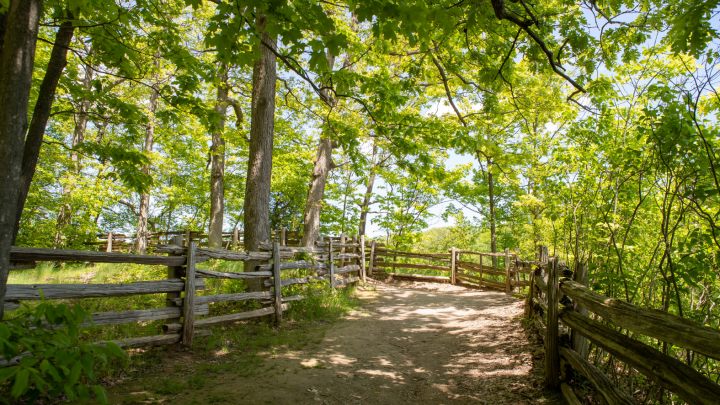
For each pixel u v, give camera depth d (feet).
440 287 40.60
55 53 16.24
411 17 9.58
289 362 15.30
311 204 44.88
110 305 19.49
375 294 34.19
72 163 45.44
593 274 13.76
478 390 12.80
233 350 16.25
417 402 12.18
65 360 5.52
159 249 14.90
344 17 35.01
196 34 41.14
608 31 13.88
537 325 17.21
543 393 11.74
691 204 9.95
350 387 13.25
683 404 9.72
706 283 11.62
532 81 23.90
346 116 32.60
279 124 47.83
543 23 14.40
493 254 38.96
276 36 10.50
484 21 12.50
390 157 58.80
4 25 12.46
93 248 53.16
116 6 15.60
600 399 8.91
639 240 16.17
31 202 44.09
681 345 5.88
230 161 63.72
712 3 7.30
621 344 8.07
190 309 15.62
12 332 5.72
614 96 15.28
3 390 10.15
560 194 17.60
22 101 9.14
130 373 12.85
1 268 9.02
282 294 23.54
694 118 8.56
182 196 64.80
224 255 17.81
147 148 54.19
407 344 19.13
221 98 47.14
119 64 18.75
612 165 13.61
